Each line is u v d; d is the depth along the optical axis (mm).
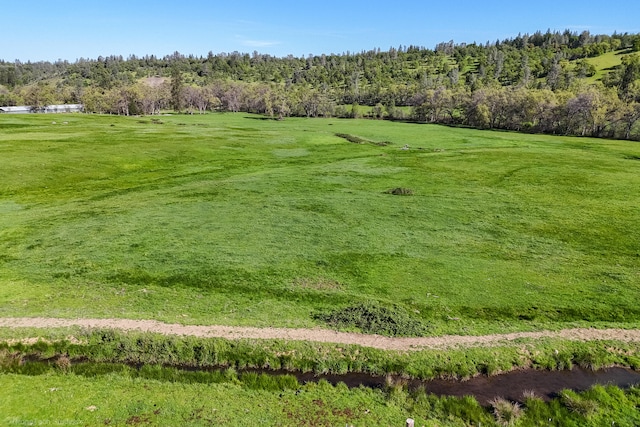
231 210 39531
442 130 135250
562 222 37781
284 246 30500
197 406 14562
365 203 43000
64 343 18281
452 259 28891
